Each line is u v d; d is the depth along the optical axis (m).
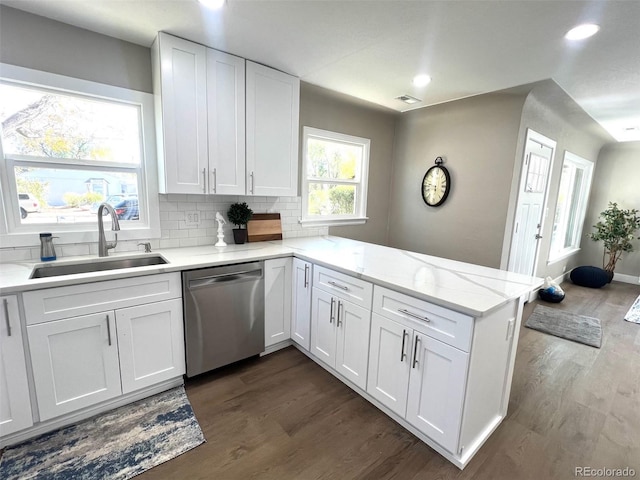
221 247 2.61
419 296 1.61
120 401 1.93
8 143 1.88
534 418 1.93
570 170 4.66
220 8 1.71
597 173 5.42
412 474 1.53
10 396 1.55
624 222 4.93
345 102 3.38
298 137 2.90
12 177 1.90
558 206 4.64
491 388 1.69
